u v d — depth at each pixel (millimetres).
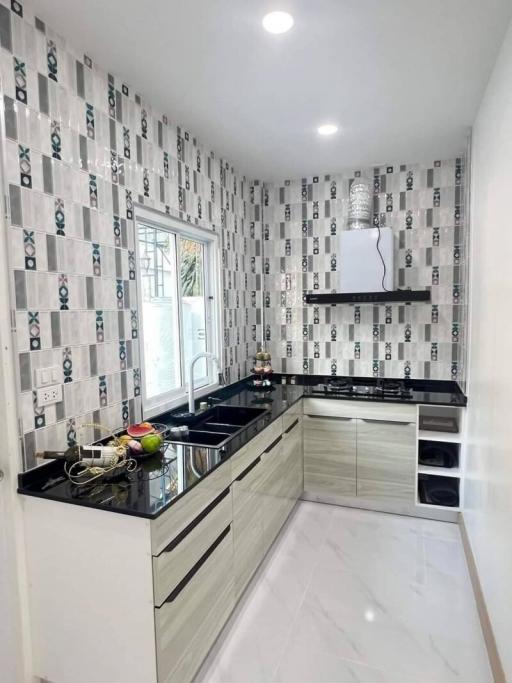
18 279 1553
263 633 1981
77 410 1838
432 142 2943
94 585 1478
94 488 1549
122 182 2113
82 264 1855
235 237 3531
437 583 2336
